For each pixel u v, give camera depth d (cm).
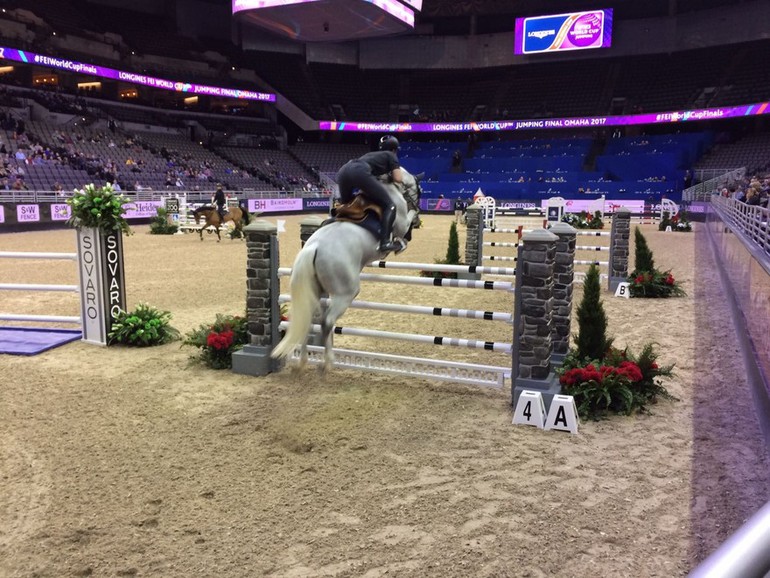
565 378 566
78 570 323
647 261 1227
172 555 337
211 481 424
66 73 4394
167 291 1184
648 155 4309
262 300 667
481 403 592
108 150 3700
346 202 595
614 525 367
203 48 4906
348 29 4556
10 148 3077
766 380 550
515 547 344
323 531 361
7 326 890
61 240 2094
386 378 668
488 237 2641
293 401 588
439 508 388
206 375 668
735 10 4344
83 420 534
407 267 668
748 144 4188
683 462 457
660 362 727
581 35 4716
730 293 1104
